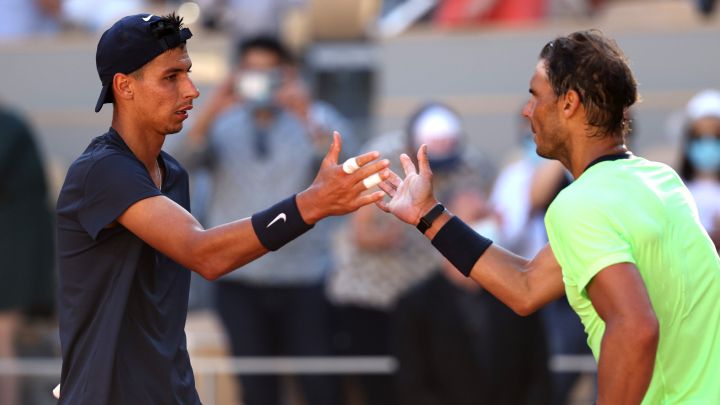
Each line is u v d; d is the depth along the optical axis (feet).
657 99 87.81
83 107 92.89
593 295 33.94
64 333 37.45
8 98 93.45
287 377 67.67
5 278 74.08
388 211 39.32
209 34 92.17
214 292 72.43
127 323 36.65
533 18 90.02
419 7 93.40
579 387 66.03
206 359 67.62
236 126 73.72
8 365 69.26
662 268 34.19
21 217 74.74
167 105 36.58
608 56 35.42
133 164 36.24
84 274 36.76
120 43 36.24
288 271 70.13
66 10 97.30
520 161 74.95
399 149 72.74
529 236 71.82
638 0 92.99
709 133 69.82
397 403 64.59
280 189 73.10
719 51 87.51
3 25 95.81
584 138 35.73
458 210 66.49
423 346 63.21
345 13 92.84
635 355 32.50
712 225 68.59
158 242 35.50
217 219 73.46
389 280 70.18
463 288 63.21
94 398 36.17
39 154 76.28
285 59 75.00
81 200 36.11
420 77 89.45
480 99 88.89
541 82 36.22
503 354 62.54
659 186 35.12
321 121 76.59
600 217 33.88
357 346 70.44
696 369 34.53
